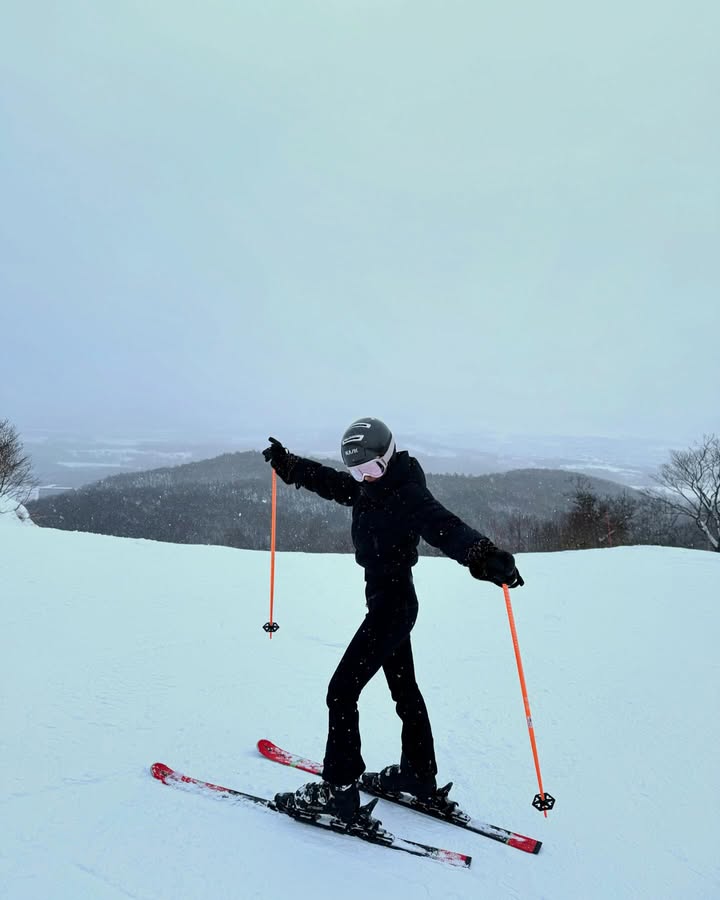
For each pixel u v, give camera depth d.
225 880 1.91
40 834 2.08
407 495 2.39
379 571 2.44
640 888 2.07
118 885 1.85
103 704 3.18
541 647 4.64
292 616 5.04
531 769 2.88
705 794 2.68
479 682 3.95
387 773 2.57
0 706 3.07
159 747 2.78
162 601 5.16
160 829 2.15
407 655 2.54
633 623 5.29
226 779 2.56
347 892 1.90
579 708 3.56
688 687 3.89
